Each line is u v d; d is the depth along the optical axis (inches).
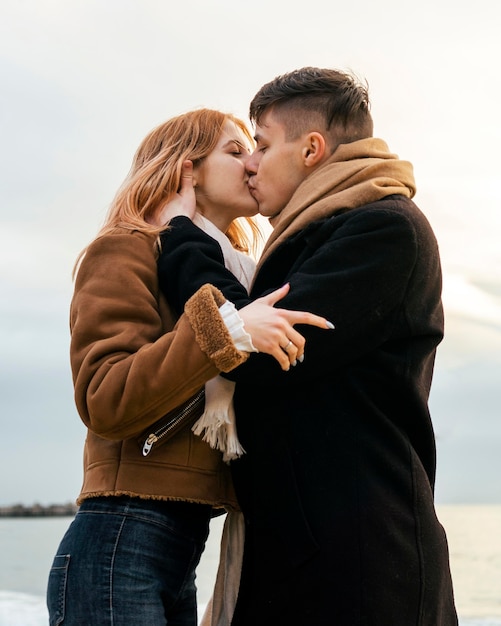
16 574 401.4
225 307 72.6
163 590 79.3
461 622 227.1
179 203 88.8
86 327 78.7
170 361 72.3
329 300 76.6
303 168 88.6
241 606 79.3
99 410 74.8
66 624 77.5
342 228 79.6
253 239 106.4
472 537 738.2
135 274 81.4
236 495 81.6
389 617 74.0
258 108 91.6
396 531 75.9
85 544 78.2
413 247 79.4
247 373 75.9
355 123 89.0
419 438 81.7
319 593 74.6
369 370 79.0
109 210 89.8
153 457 78.6
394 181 84.3
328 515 75.4
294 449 77.6
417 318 80.7
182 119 93.1
